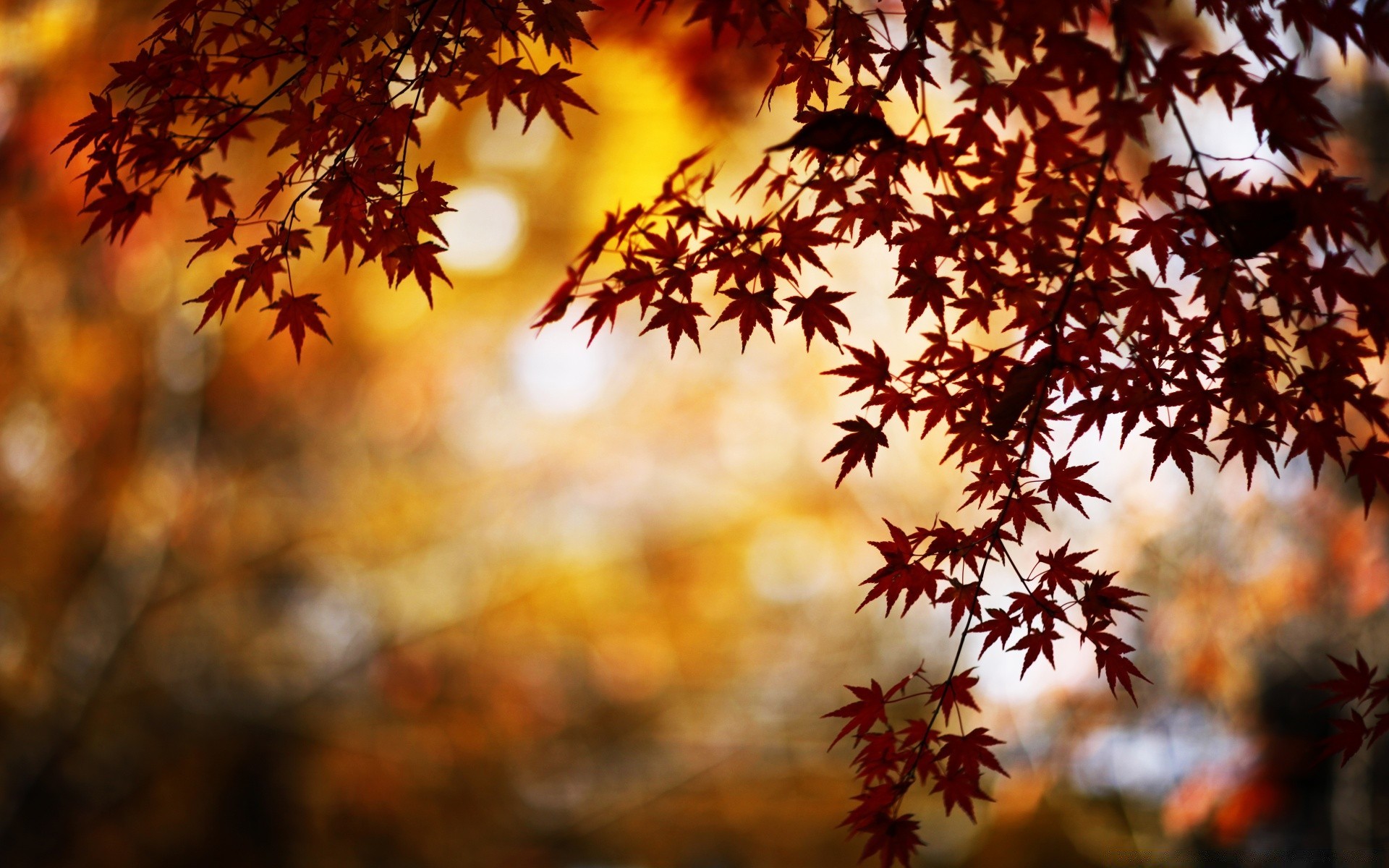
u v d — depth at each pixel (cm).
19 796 753
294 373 943
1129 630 621
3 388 754
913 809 884
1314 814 627
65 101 516
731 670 1129
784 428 1042
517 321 1095
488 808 961
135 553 821
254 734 866
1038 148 190
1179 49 178
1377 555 545
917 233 201
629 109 708
